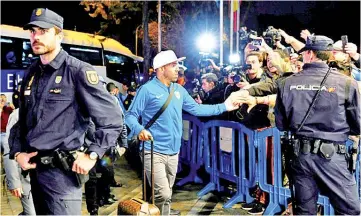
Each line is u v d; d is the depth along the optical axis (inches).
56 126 108.0
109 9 761.6
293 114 143.0
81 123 111.4
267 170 209.2
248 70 218.1
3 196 256.1
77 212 112.0
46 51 107.3
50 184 109.0
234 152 229.6
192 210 219.5
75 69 109.0
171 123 173.6
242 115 214.4
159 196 173.8
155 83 174.6
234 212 215.0
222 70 286.0
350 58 194.1
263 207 215.8
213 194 245.0
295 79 144.9
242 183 223.3
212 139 247.0
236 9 411.8
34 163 109.6
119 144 199.2
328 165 138.5
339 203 140.3
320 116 139.6
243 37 265.7
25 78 115.3
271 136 204.2
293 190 146.3
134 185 281.1
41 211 113.3
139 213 135.3
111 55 691.4
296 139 142.9
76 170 107.3
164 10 846.5
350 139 160.1
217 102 250.1
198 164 264.4
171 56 173.5
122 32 955.3
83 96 108.4
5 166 159.0
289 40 234.2
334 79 140.6
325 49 142.6
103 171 221.6
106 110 109.3
